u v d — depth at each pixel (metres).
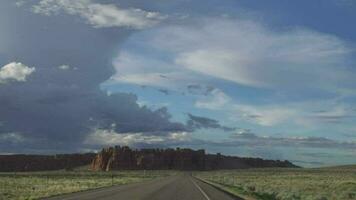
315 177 119.19
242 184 73.62
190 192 44.66
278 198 40.12
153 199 34.19
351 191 50.03
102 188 53.84
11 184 73.81
